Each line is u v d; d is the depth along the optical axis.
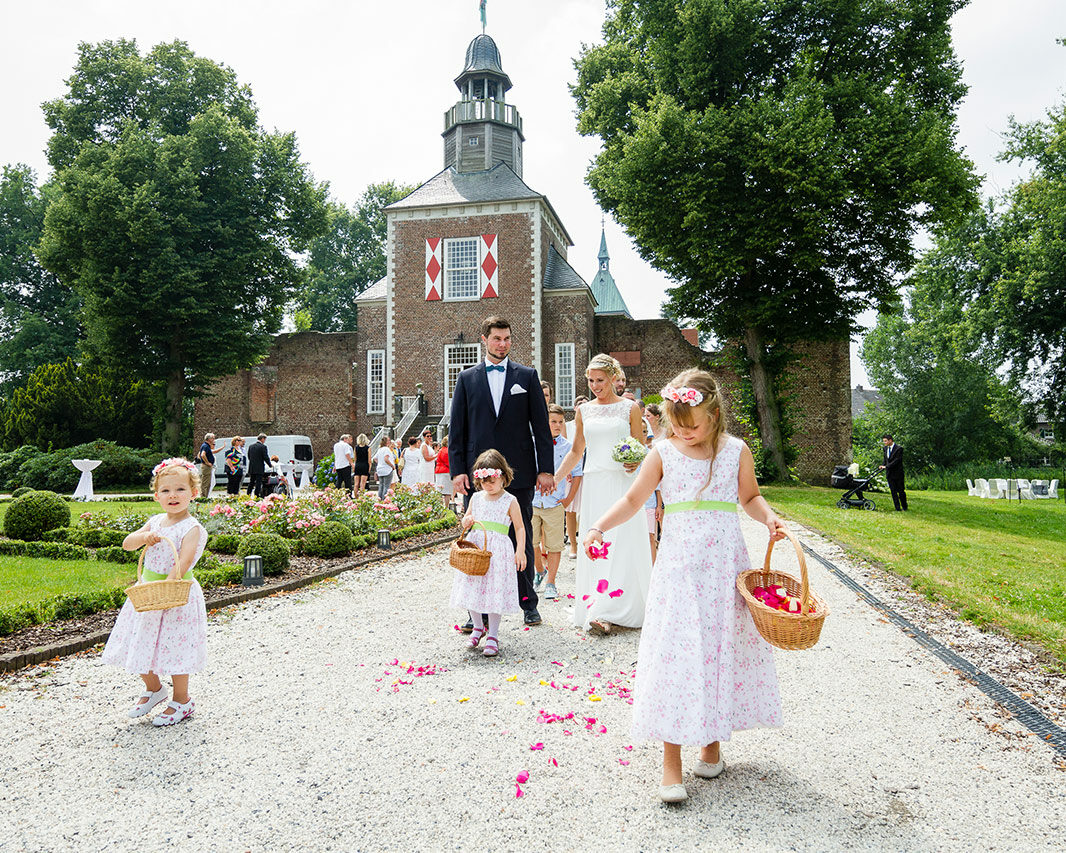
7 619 4.93
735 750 3.08
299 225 27.77
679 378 2.91
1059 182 25.94
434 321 27.50
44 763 3.00
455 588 4.58
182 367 25.91
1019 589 6.27
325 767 2.92
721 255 18.78
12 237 35.94
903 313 43.03
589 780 2.79
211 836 2.41
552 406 7.48
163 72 26.22
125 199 22.42
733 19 18.70
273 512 9.21
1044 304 26.09
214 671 4.20
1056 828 2.43
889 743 3.14
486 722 3.38
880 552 8.31
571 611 5.62
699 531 2.80
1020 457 42.00
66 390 28.23
